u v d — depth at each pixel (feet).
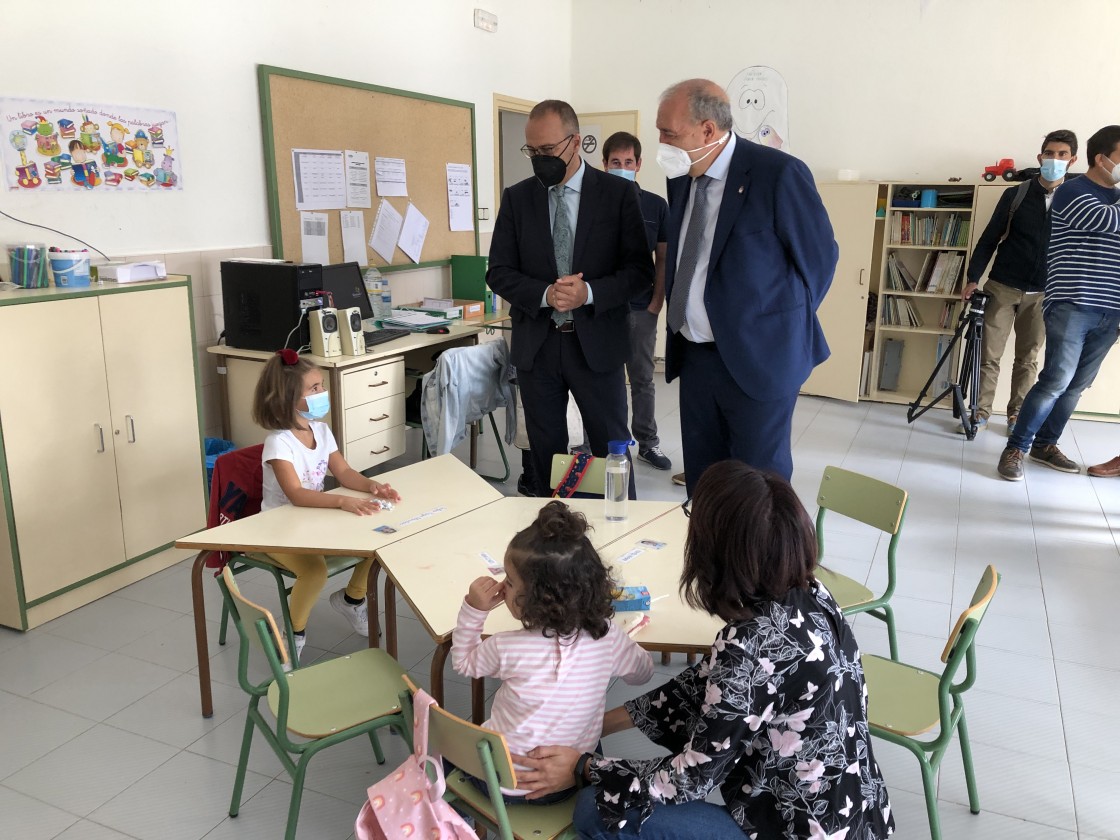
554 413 11.15
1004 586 10.83
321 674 6.48
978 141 19.54
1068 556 11.75
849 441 17.16
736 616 4.46
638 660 5.39
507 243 10.91
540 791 4.94
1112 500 13.89
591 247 10.36
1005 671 8.88
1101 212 13.05
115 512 10.23
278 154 13.51
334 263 14.90
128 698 8.26
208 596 10.36
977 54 19.17
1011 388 18.31
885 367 20.83
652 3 21.88
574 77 23.17
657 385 21.66
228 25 12.49
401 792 4.82
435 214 17.63
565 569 4.94
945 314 19.85
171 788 7.03
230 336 12.44
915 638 9.53
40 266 9.52
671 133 8.32
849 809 4.37
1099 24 18.11
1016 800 6.98
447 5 17.38
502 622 5.96
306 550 7.05
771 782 4.44
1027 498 13.96
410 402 14.33
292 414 8.38
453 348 12.68
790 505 4.41
